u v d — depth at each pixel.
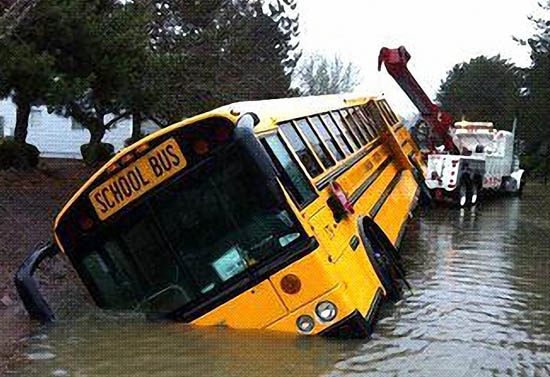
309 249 6.77
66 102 13.50
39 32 13.22
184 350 6.46
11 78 12.43
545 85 42.12
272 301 6.89
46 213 14.09
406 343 6.99
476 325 7.85
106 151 25.86
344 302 6.72
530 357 6.76
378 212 11.45
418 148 21.34
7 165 20.48
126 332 7.01
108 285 7.44
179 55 18.59
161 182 7.03
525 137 42.34
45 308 7.50
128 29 14.73
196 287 7.16
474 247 13.56
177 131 6.90
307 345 6.60
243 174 6.89
